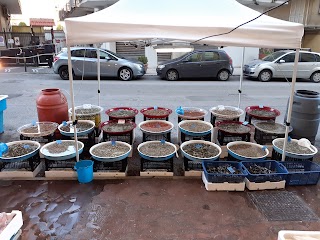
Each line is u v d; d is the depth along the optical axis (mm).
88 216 2418
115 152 3145
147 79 9844
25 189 2805
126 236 2195
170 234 2221
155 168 3170
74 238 2170
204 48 10391
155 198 2691
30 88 7801
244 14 2893
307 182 2930
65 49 9852
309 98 3701
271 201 2660
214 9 2904
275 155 3395
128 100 6578
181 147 3318
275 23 2664
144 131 3586
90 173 2943
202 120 4129
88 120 3877
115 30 2561
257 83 9383
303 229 2295
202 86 8633
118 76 9422
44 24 16172
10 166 3150
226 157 3592
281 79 10227
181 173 3184
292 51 9773
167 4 2902
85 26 2506
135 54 11828
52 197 2680
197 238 2182
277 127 3824
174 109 5836
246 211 2508
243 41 2648
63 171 3020
